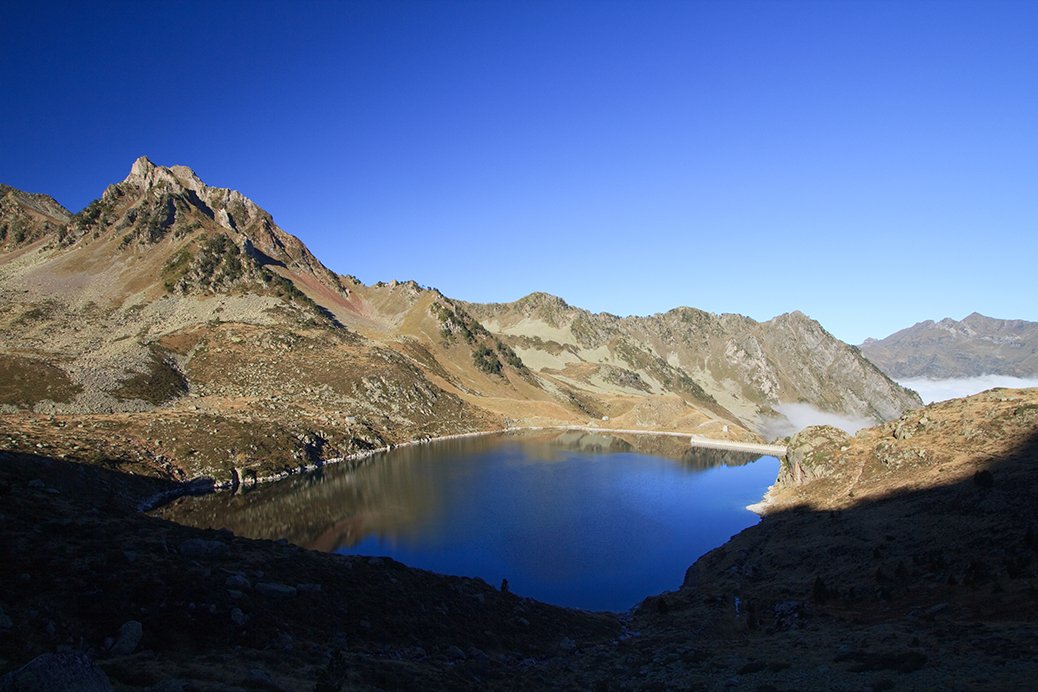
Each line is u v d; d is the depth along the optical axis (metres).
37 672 14.10
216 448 112.62
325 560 41.78
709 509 95.00
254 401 151.62
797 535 62.97
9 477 40.00
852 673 24.95
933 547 44.78
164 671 21.14
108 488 78.25
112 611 26.08
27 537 31.30
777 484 100.94
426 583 43.41
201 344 183.38
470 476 120.00
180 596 28.95
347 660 28.05
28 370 127.06
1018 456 54.75
